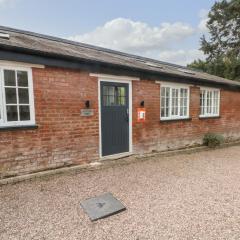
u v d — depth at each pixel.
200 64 26.77
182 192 4.09
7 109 4.35
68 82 5.10
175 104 7.89
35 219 3.04
